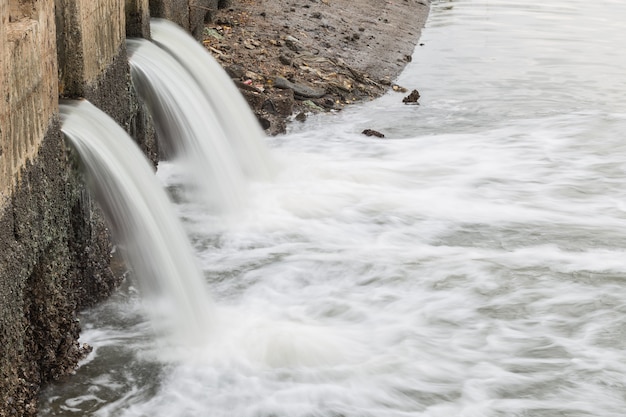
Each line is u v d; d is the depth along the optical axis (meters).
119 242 9.34
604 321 9.29
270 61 16.94
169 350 8.51
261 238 10.95
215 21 18.20
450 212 11.83
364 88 17.05
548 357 8.67
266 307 9.35
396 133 14.98
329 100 16.05
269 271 10.11
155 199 9.70
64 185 8.62
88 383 8.04
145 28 12.44
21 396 7.34
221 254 10.52
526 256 10.60
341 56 18.42
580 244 10.98
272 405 7.77
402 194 12.39
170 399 7.85
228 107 13.24
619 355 8.72
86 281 9.09
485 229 11.36
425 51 20.39
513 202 12.25
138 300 9.34
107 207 9.09
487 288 9.84
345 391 8.00
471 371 8.40
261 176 12.80
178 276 9.31
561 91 17.44
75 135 8.86
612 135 14.91
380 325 9.09
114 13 10.76
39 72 7.95
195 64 13.14
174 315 8.98
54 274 8.20
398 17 22.53
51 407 7.75
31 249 7.66
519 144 14.48
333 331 8.92
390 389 8.07
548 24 23.02
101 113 9.64
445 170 13.35
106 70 10.46
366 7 22.30
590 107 16.44
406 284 9.90
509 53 20.25
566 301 9.62
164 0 13.74
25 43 7.54
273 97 15.35
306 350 8.52
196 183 11.81
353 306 9.44
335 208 11.83
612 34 22.03
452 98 16.97
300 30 19.03
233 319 9.10
